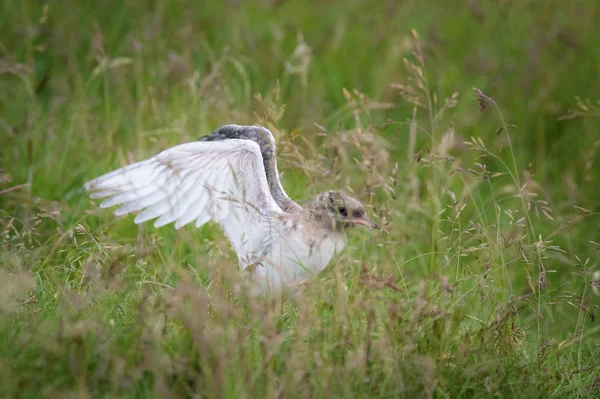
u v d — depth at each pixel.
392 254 10.12
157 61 16.03
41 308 8.97
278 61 16.61
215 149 9.27
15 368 7.64
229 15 17.67
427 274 11.51
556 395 8.96
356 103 12.79
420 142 15.82
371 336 8.55
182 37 16.45
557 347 9.81
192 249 10.96
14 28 16.34
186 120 13.72
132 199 9.27
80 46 16.70
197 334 7.82
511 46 18.33
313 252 9.63
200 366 7.94
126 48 16.19
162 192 9.35
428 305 8.94
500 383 8.54
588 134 16.28
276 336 7.98
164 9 17.73
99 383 7.68
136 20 17.11
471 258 12.21
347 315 8.72
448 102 12.08
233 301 8.70
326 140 12.38
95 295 8.92
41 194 12.57
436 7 19.66
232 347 7.85
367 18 18.69
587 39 18.48
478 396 8.33
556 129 16.77
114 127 13.48
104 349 7.86
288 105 15.72
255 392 7.79
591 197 15.07
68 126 14.09
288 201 10.38
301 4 19.66
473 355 8.69
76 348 7.90
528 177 11.02
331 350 8.41
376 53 17.83
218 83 14.43
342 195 10.18
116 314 8.95
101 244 10.23
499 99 16.94
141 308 8.30
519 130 16.52
